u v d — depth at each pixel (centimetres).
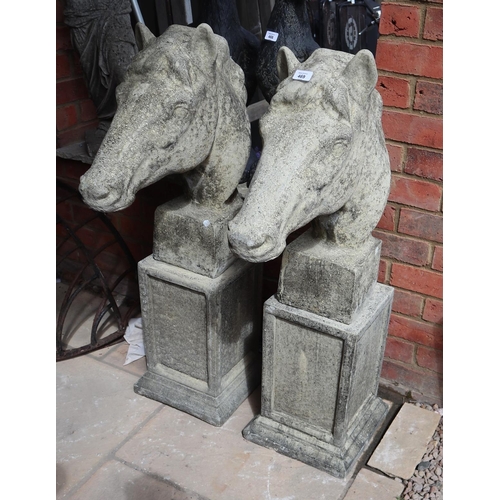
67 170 321
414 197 231
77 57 311
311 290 208
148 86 186
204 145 203
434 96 213
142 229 311
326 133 165
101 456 237
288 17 250
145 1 309
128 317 306
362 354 218
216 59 204
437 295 243
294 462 233
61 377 276
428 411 255
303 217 168
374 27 275
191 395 254
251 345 268
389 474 228
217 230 223
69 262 346
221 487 224
